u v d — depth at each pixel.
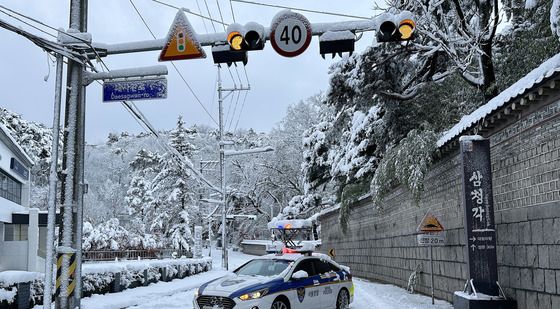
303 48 10.27
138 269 21.28
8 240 36.31
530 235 10.25
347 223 31.38
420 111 22.70
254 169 68.00
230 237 85.75
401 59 21.97
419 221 18.25
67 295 11.70
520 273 10.66
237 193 67.56
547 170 9.62
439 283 16.06
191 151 61.84
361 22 10.57
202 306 11.31
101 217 73.06
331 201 52.84
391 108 23.53
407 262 19.91
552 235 9.47
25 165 38.59
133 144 100.38
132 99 12.23
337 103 23.97
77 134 12.21
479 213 11.19
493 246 11.09
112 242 42.72
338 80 22.92
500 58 18.81
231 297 10.97
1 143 32.00
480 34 16.83
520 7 17.52
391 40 10.34
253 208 70.62
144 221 66.88
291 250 30.55
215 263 48.31
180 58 10.73
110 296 17.44
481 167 11.32
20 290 13.22
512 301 10.78
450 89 21.38
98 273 17.81
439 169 16.03
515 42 18.03
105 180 94.56
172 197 59.44
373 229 26.09
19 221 35.28
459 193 14.27
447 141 14.20
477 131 12.22
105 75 12.23
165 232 59.69
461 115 20.44
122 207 86.44
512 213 11.03
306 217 57.34
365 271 27.73
